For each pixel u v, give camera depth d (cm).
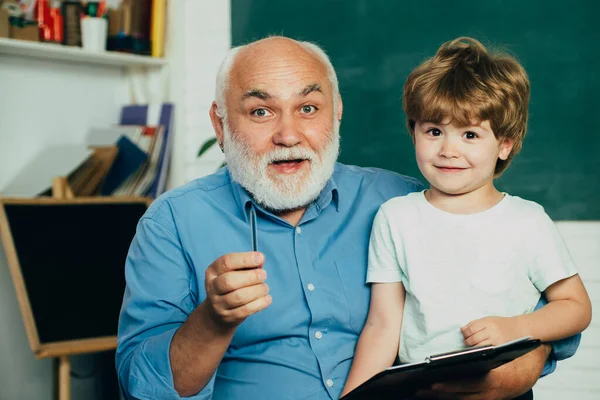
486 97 150
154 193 331
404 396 142
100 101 347
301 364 162
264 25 331
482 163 153
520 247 152
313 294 165
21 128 315
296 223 174
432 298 153
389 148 302
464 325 150
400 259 160
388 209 165
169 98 351
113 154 315
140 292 162
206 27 349
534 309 157
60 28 310
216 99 176
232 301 124
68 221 292
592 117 264
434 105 153
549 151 271
